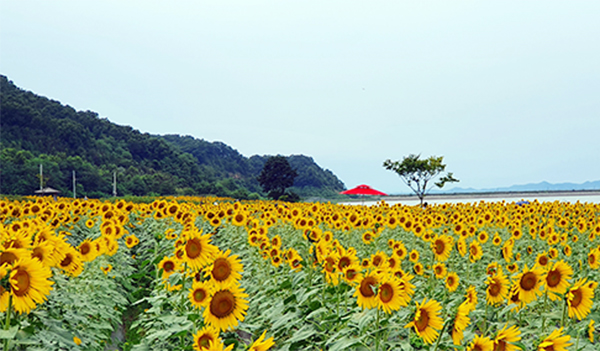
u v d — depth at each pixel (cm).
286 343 526
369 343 473
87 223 1223
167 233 1016
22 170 9888
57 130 12938
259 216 1423
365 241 1059
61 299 576
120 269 1004
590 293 458
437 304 386
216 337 373
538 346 353
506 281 518
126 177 12100
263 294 693
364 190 4125
